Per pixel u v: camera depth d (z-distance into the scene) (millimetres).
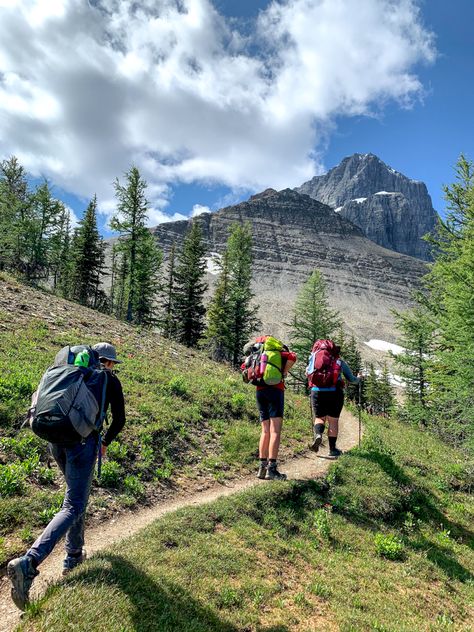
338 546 7074
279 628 4504
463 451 18141
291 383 38531
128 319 43344
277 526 6887
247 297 45125
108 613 3539
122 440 8656
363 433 14555
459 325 17219
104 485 7070
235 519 6648
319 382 9086
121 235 42375
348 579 6105
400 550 7430
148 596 4078
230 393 14289
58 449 4184
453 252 21578
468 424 17344
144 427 9516
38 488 6188
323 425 9117
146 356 16672
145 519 6500
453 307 17484
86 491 4105
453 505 10641
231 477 8906
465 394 16750
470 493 12102
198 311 47094
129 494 7055
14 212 44344
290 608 4984
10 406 7969
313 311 40531
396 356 31172
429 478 12055
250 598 4883
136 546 5102
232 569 5293
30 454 6930
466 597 6809
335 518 7836
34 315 16469
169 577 4562
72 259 55406
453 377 17797
